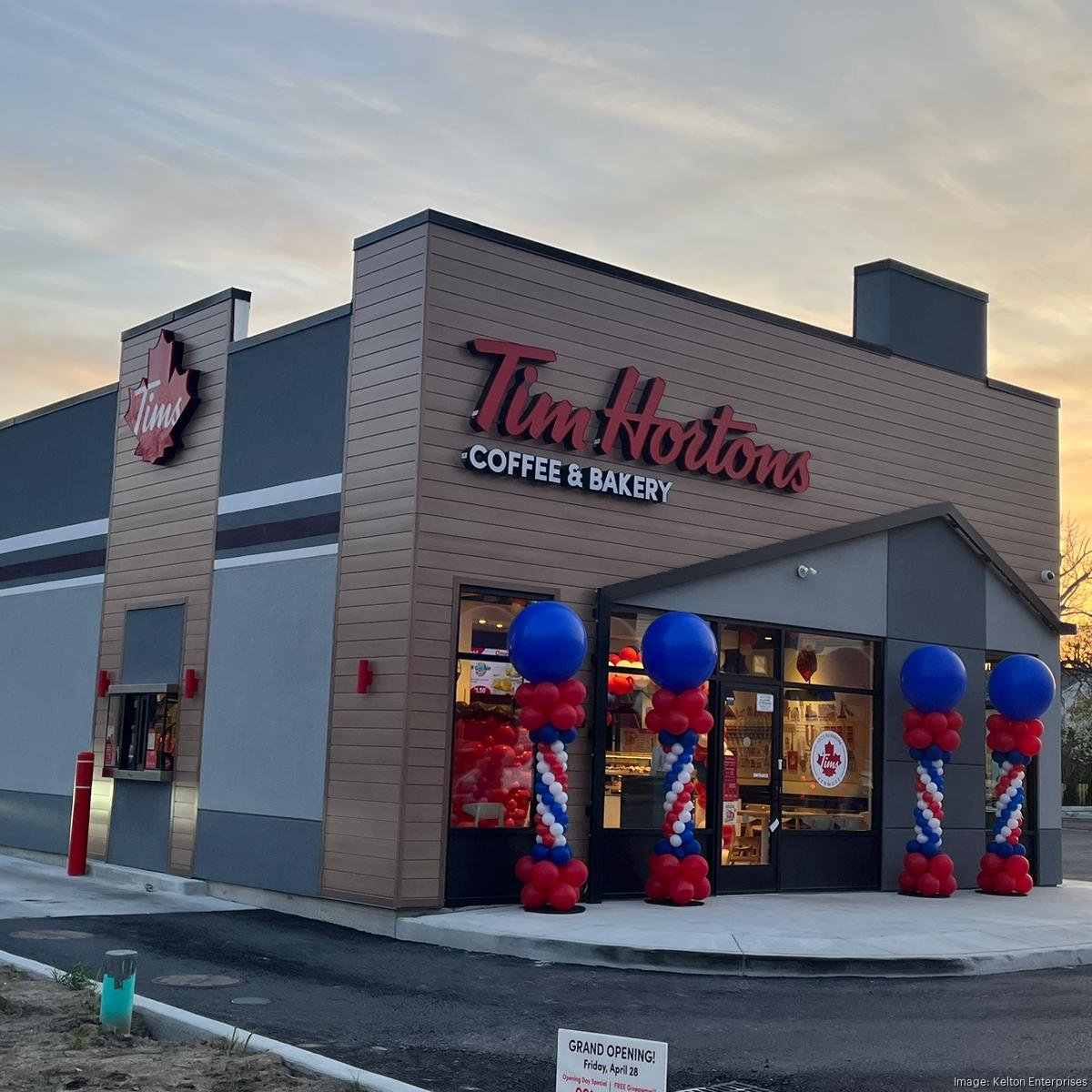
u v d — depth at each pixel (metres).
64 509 19.52
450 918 12.63
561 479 14.34
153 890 15.67
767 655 16.20
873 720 17.20
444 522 13.46
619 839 14.50
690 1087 7.57
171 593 16.83
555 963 11.43
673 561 15.35
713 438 15.70
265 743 14.84
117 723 17.36
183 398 16.77
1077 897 17.00
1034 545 19.67
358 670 13.66
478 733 13.64
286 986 10.06
